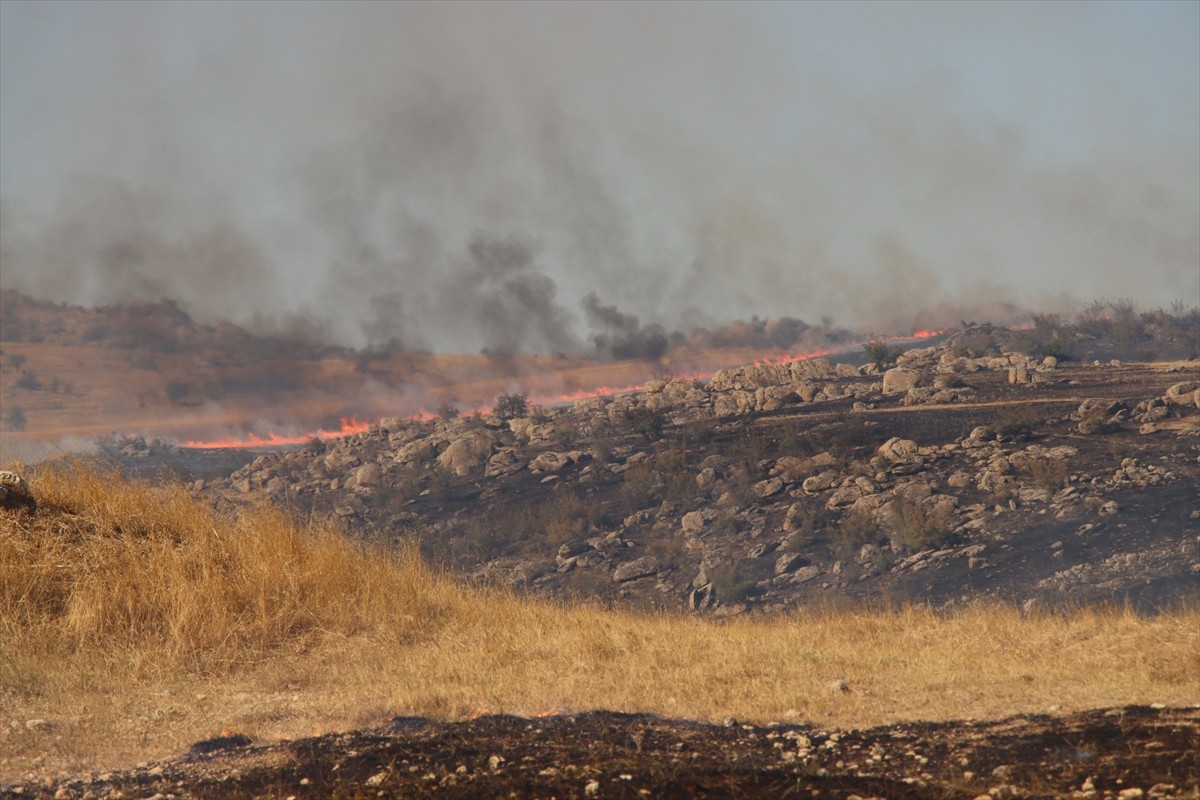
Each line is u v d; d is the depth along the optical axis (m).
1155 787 18.62
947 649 36.62
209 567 40.28
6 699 29.12
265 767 22.28
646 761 21.66
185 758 23.62
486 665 34.09
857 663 33.59
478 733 24.41
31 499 42.66
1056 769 20.31
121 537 42.19
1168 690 27.58
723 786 19.73
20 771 22.91
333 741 24.16
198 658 34.81
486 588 47.69
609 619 44.38
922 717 25.64
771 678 31.14
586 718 25.89
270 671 34.03
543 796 19.53
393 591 42.78
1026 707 26.16
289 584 40.72
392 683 31.80
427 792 19.95
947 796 18.83
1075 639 36.25
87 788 21.34
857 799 18.77
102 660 33.75
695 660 34.69
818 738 23.70
